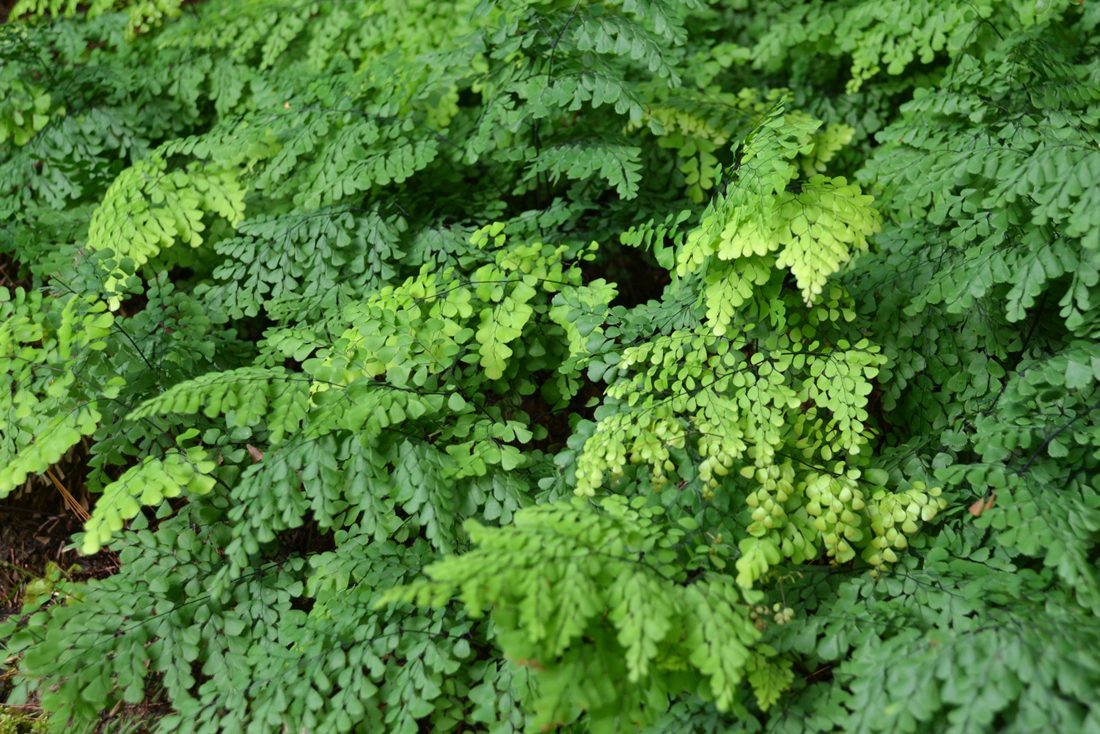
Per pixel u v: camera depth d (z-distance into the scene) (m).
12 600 2.98
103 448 2.66
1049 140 2.48
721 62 3.41
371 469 2.46
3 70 3.52
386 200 3.22
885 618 2.22
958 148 2.70
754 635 2.01
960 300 2.53
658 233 2.68
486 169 3.42
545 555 1.99
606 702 1.97
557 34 2.87
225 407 2.38
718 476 2.49
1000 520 2.22
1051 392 2.45
